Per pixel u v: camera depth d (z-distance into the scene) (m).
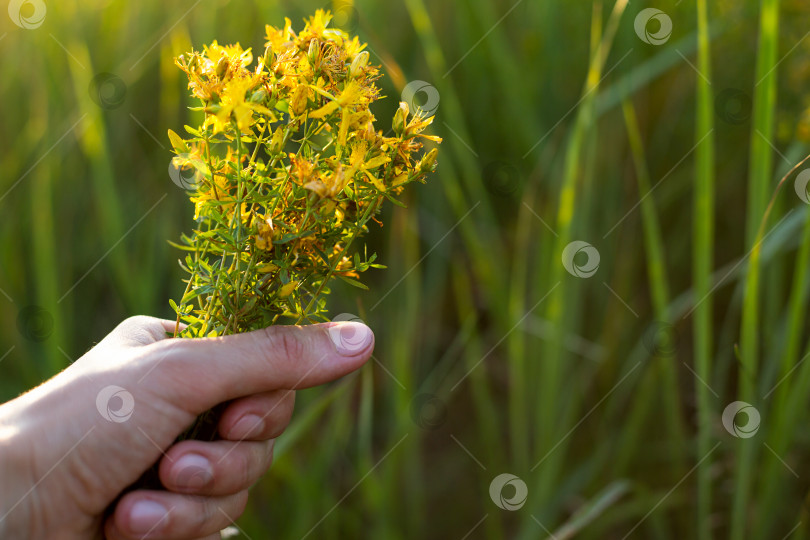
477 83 1.01
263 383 0.65
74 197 1.00
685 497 0.85
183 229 0.95
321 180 0.62
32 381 0.90
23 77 1.05
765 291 0.88
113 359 0.65
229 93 0.62
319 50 0.62
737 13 0.91
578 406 0.91
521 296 0.84
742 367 0.76
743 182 0.98
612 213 0.90
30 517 0.64
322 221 0.63
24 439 0.64
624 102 0.79
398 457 0.84
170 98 0.91
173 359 0.64
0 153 1.05
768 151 0.76
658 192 0.96
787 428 0.78
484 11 0.93
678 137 0.99
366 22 0.88
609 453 0.88
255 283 0.64
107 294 1.01
